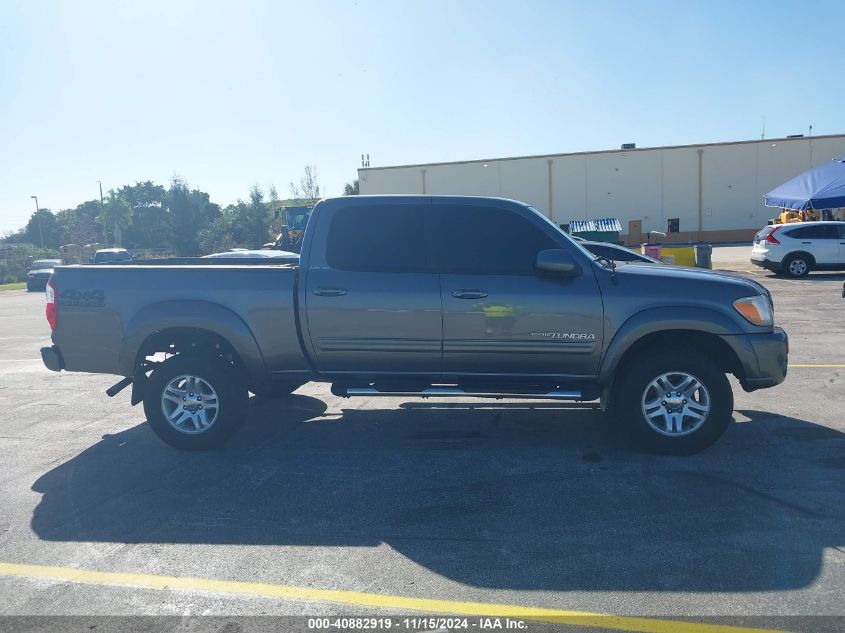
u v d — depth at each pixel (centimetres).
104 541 418
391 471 529
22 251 5422
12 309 2138
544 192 4888
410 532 422
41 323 1680
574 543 401
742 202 4728
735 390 760
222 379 575
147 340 591
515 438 605
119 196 7188
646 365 534
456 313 543
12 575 378
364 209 568
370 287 552
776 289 1734
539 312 536
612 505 454
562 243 549
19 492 502
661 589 349
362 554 395
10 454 594
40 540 421
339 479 514
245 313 566
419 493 484
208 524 440
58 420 711
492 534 416
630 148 4800
